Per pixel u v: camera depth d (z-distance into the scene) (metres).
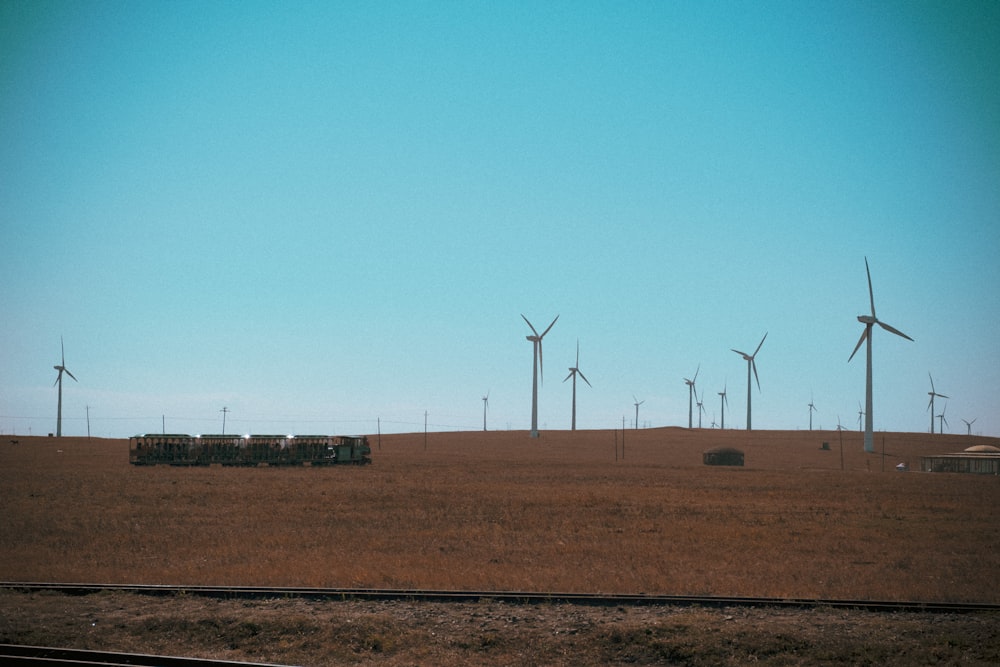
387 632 20.83
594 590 27.31
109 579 29.42
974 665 18.70
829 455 162.50
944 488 86.75
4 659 17.83
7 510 55.75
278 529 48.12
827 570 33.72
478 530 48.38
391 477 91.38
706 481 92.94
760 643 19.86
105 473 91.75
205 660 17.70
